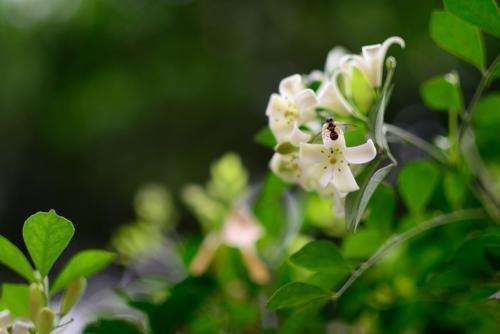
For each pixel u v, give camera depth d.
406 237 0.52
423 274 0.55
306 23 1.88
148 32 1.98
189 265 0.65
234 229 0.61
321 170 0.47
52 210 0.47
